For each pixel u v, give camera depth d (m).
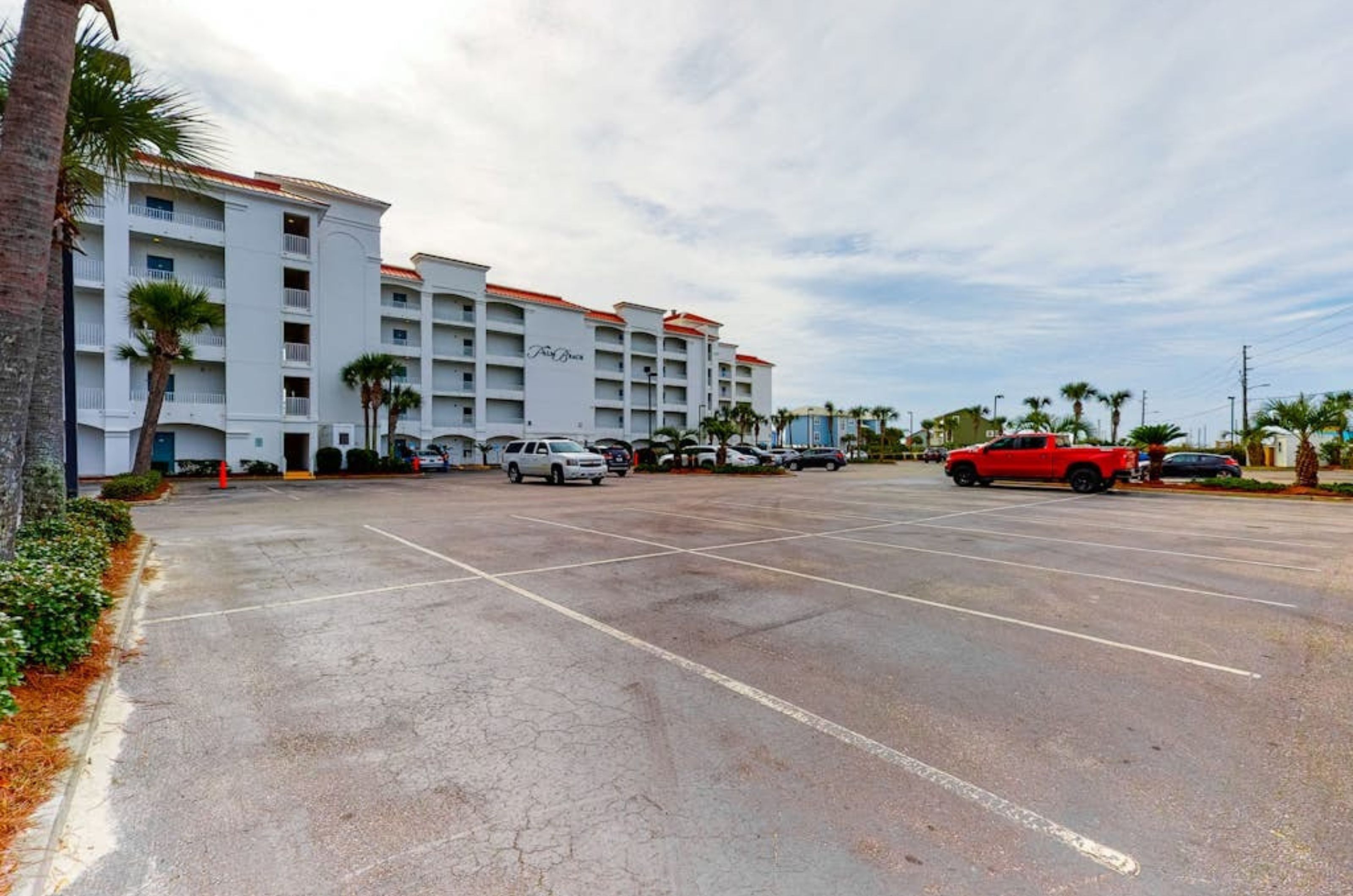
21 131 4.15
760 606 5.73
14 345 4.20
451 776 2.82
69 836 2.35
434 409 44.38
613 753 3.04
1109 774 2.85
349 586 6.46
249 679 3.97
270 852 2.29
